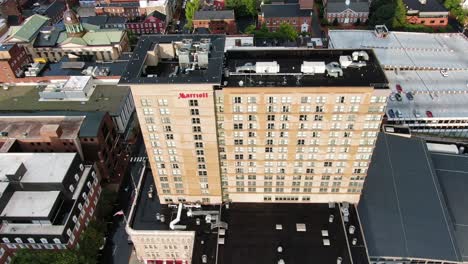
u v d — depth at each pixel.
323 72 105.50
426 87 188.75
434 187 138.38
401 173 143.25
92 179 139.00
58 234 116.25
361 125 105.62
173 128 107.88
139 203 129.25
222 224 120.56
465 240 126.81
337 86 98.19
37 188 123.75
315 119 104.94
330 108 102.44
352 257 111.31
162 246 124.00
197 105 102.06
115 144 163.50
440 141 173.38
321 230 118.56
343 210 122.81
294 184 122.44
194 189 124.38
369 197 134.38
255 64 109.81
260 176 120.56
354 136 108.31
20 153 133.50
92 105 176.50
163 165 117.94
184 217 124.06
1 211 116.69
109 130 157.12
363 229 124.69
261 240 116.38
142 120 106.62
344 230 118.38
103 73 193.25
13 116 155.12
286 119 105.31
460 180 146.00
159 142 111.81
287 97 100.44
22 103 179.50
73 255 117.56
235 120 106.38
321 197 125.81
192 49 110.44
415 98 182.62
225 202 128.88
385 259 117.56
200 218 123.62
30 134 146.25
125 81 98.19
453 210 135.50
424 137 174.50
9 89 190.88
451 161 153.62
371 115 103.25
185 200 128.00
